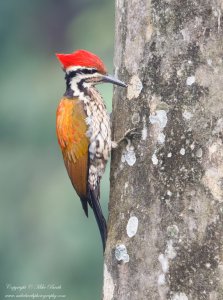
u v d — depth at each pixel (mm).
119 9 12664
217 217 11555
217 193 11586
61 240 24609
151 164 11961
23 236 25672
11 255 25422
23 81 27969
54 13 35969
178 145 11789
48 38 35156
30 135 26672
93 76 13812
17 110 26844
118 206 12352
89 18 29000
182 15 11883
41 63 30234
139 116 12195
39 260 24781
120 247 12109
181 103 11828
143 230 11922
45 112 26703
